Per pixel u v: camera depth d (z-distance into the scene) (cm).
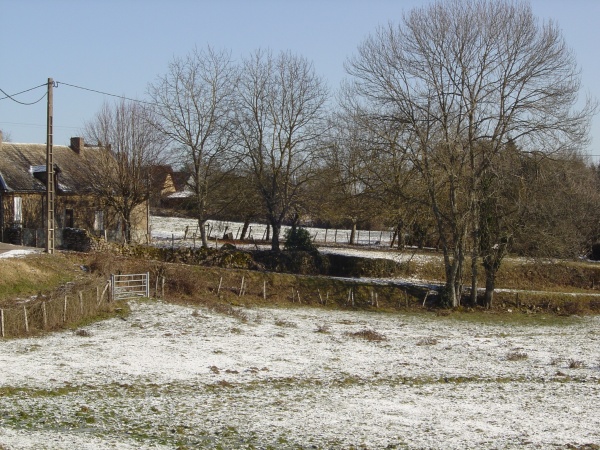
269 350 3033
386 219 5403
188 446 1692
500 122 4734
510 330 4253
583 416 2125
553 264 4975
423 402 2245
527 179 4781
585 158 6044
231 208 6506
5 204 5544
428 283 5503
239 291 4716
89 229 6097
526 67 4678
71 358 2614
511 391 2462
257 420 1955
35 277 3888
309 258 5559
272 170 6066
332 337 3503
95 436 1714
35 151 6222
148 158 5978
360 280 5272
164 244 6234
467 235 5112
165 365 2606
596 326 4550
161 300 4181
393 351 3198
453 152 4700
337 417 2014
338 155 5806
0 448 1541
